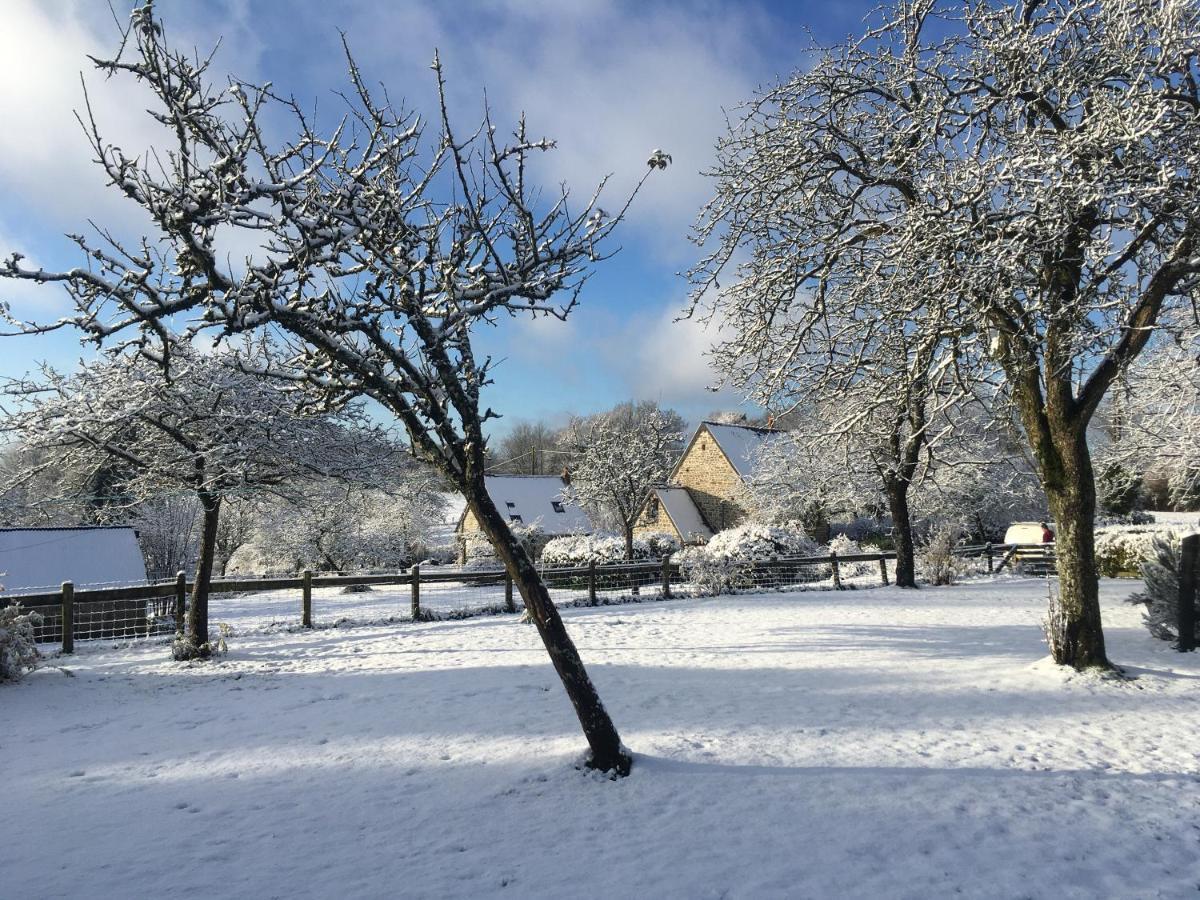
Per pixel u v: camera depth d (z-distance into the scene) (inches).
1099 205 303.3
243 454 463.5
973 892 151.6
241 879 159.8
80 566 756.6
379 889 154.1
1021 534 1058.7
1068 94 323.9
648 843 174.7
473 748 253.9
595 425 2142.0
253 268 185.5
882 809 193.8
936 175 323.6
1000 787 208.7
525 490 1924.2
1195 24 311.7
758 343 438.3
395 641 508.4
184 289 196.4
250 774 234.2
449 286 210.1
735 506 1584.6
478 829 184.9
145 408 434.6
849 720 278.1
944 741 251.0
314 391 237.6
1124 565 792.9
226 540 1255.5
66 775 237.3
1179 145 299.1
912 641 447.5
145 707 338.3
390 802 205.2
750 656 415.2
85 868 166.1
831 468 986.1
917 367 338.3
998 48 334.3
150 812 201.8
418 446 229.3
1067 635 345.7
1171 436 770.2
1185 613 388.5
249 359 436.1
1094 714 281.3
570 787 212.1
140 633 624.4
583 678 225.5
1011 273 294.0
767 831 180.5
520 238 232.5
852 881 155.8
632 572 807.7
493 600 748.6
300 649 487.5
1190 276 312.0
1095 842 174.6
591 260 234.7
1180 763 227.8
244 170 190.5
